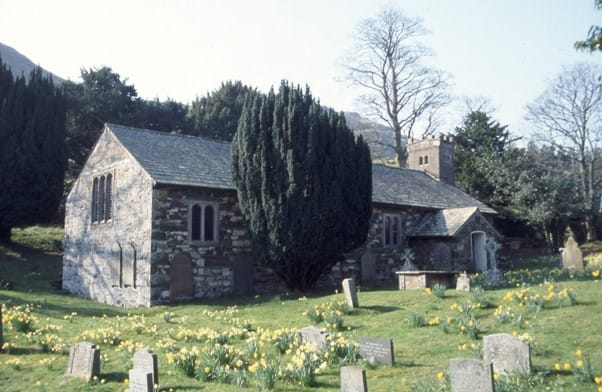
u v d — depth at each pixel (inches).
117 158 938.1
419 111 1777.8
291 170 808.9
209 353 426.0
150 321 658.8
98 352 419.5
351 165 872.3
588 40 430.0
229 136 2138.3
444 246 1093.1
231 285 892.0
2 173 1246.9
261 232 824.9
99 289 943.7
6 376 423.8
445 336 462.9
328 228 832.9
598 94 1622.8
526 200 1537.9
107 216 959.6
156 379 378.0
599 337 403.9
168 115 2030.0
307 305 701.3
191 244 855.7
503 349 347.9
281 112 830.5
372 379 363.9
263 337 462.0
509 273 866.8
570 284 614.2
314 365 371.6
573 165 1732.3
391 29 1755.7
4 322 578.9
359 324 549.0
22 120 1296.8
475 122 1857.8
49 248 1370.6
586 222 1606.8
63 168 1362.0
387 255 1114.1
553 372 340.8
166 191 840.3
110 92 1856.5
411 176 1393.9
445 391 316.5
